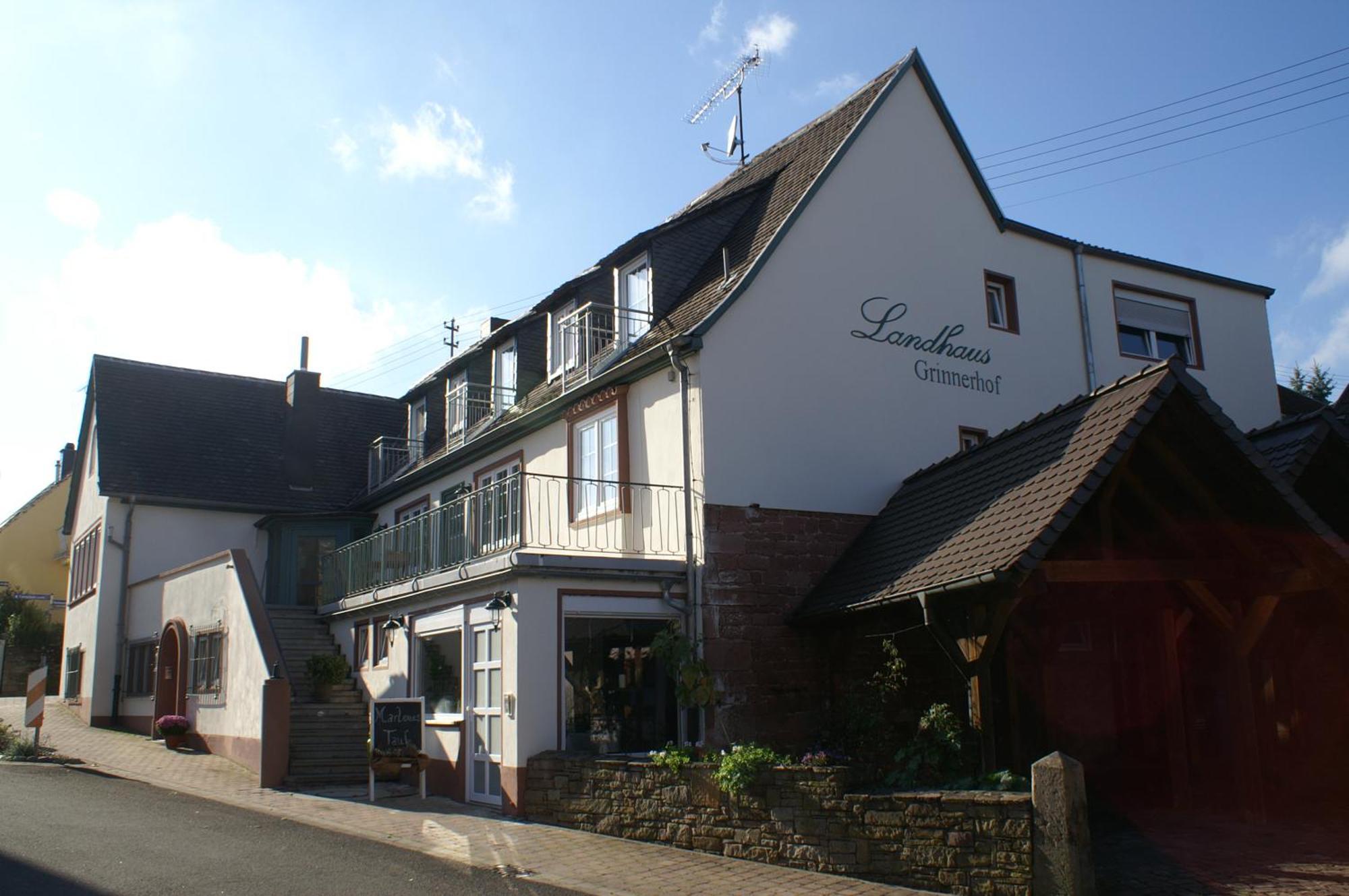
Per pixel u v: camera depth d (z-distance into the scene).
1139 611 11.98
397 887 8.62
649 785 10.83
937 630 11.13
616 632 13.41
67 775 15.66
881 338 16.06
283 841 10.61
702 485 13.93
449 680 14.76
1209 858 9.38
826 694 14.15
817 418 15.10
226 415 28.78
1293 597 11.70
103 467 25.48
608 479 15.54
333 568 20.84
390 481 24.84
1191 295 20.56
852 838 9.08
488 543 14.67
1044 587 10.18
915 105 17.48
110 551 24.86
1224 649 11.06
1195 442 10.44
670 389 14.73
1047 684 12.29
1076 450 11.00
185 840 10.46
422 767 13.84
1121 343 19.53
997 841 8.20
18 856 9.33
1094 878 7.84
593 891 8.66
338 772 15.44
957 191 17.66
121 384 27.80
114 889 8.23
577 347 18.08
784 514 14.48
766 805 9.73
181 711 20.61
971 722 10.70
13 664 36.19
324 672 17.86
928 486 14.52
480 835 11.11
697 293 16.16
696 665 13.17
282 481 27.61
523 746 12.40
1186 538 11.35
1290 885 8.45
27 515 41.81
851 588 13.31
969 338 17.16
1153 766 13.41
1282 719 12.93
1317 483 12.01
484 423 20.98
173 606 21.95
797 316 15.24
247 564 18.59
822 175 15.97
